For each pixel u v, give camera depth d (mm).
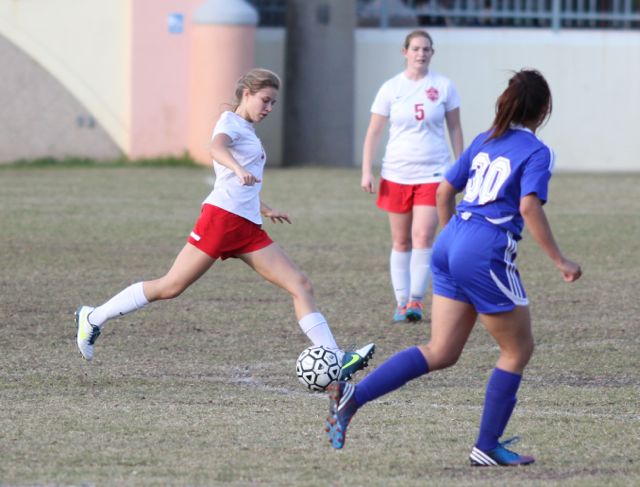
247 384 27281
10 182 72000
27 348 30641
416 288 35062
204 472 19984
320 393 26438
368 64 85562
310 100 82875
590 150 87000
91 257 46000
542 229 20062
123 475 19703
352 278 42812
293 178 75688
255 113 26531
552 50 86062
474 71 86312
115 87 83812
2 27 82625
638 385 27578
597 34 86375
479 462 20781
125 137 84125
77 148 84188
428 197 35125
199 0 82688
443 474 20219
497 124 20875
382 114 36062
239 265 45625
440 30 86125
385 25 86250
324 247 49781
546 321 35500
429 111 35344
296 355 30531
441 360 20875
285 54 84188
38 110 83562
